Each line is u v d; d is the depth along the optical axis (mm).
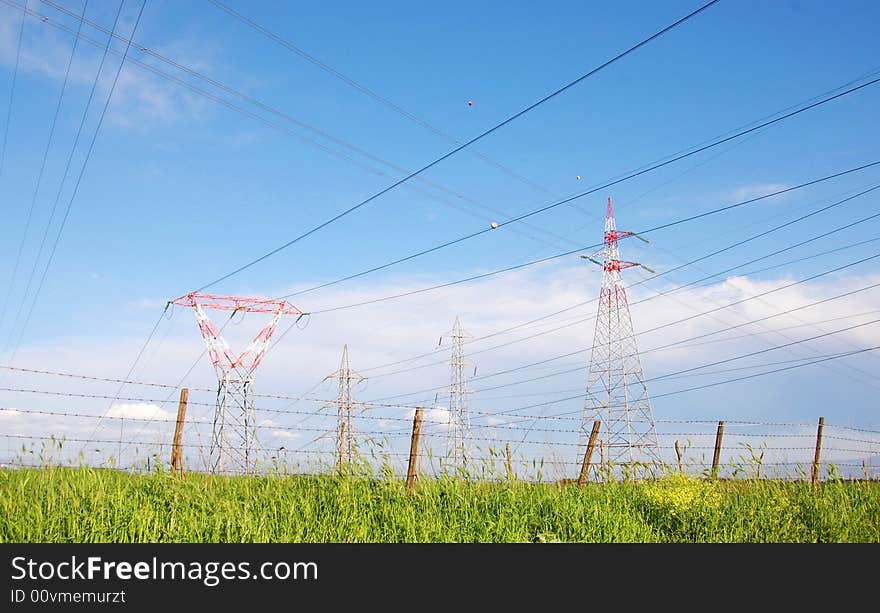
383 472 11766
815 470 15289
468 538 10508
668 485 13219
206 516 9914
